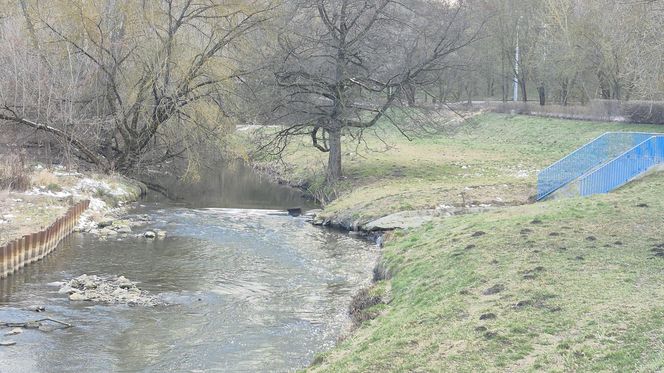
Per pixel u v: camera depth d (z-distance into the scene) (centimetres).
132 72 4284
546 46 6894
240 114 4450
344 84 4381
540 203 2667
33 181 3572
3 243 2466
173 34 4109
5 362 1574
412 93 4547
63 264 2519
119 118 4256
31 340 1725
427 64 4491
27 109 4203
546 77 7300
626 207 2292
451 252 2072
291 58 4362
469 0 5634
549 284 1586
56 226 2767
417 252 2244
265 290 2242
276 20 4344
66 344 1706
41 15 4128
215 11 4238
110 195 3906
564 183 3150
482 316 1443
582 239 1950
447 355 1279
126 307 2031
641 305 1359
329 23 4272
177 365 1581
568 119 6512
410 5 4547
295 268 2539
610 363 1126
